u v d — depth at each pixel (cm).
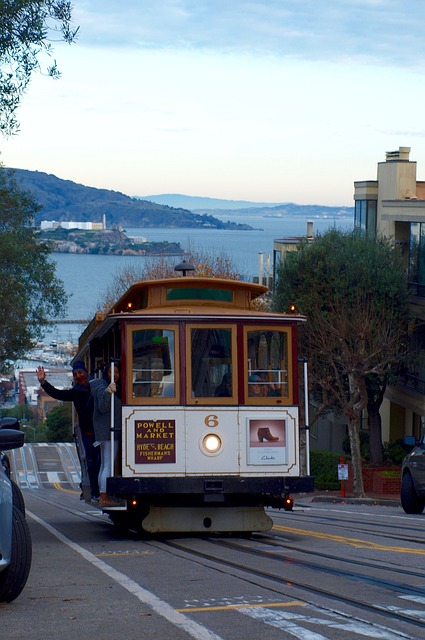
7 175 5334
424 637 850
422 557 1419
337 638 846
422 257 5191
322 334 4688
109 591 1108
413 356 5166
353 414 4544
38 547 1631
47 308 5344
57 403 17350
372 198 6047
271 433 1764
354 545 1606
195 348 1748
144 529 1784
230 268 6656
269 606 999
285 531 1939
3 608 1008
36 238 5441
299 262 5191
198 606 1006
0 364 5481
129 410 1723
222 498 1738
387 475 4812
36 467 9694
